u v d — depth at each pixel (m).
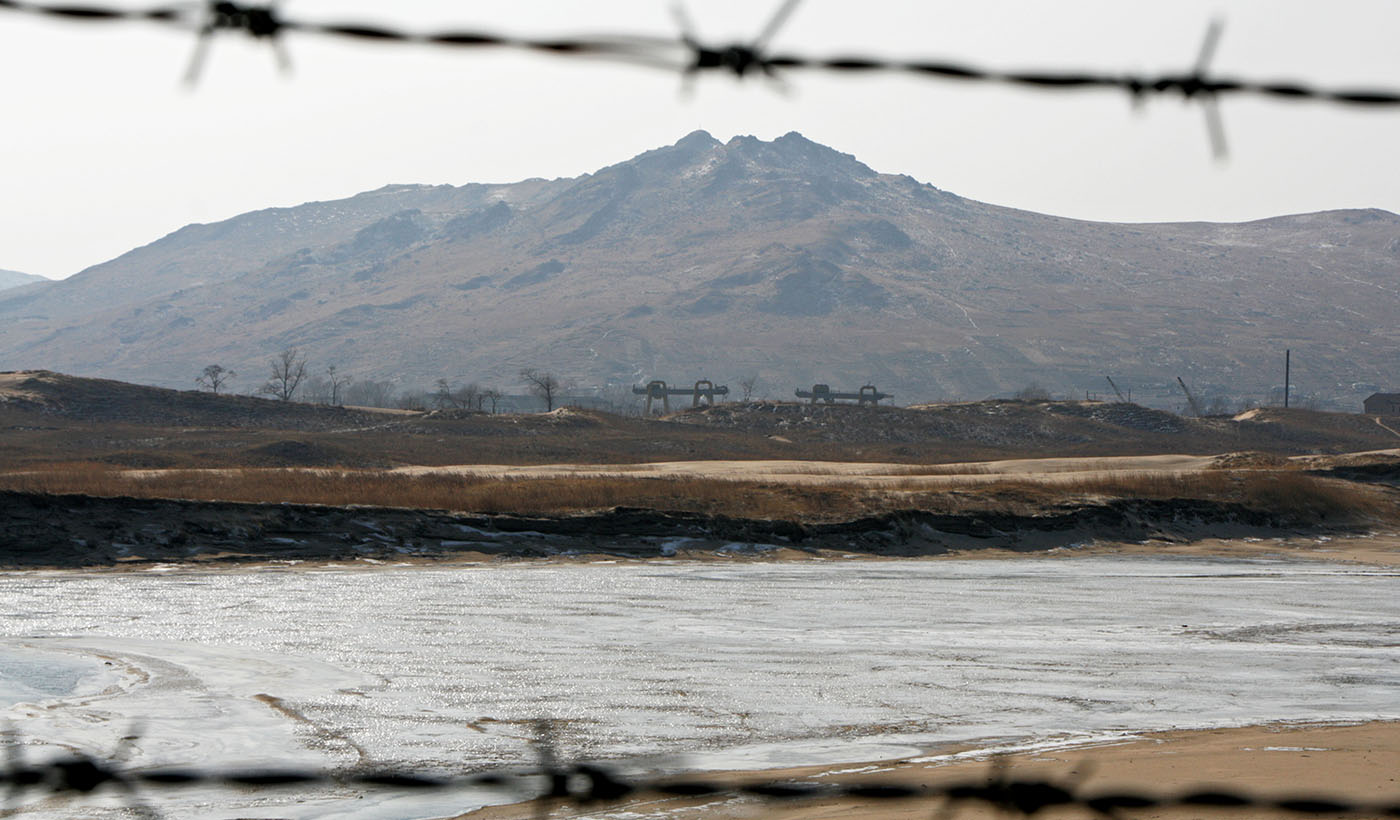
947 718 61.75
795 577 143.62
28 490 154.88
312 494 175.62
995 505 193.62
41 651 80.62
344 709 62.84
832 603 116.69
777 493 191.88
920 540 181.25
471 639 89.44
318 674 73.38
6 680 68.88
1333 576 154.12
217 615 101.56
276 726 58.47
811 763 50.75
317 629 93.94
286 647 84.38
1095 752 50.22
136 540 143.62
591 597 119.31
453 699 66.00
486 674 74.25
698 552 166.12
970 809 38.69
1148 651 86.56
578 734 57.53
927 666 78.94
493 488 186.62
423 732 57.59
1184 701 66.75
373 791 46.00
